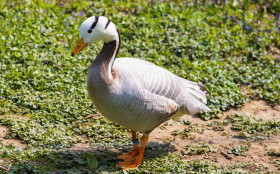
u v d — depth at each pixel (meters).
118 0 18.92
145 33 16.52
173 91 10.03
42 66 13.93
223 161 10.27
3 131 10.77
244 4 20.09
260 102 13.70
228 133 11.76
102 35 9.13
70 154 9.87
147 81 9.42
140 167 9.73
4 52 14.18
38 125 11.18
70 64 14.26
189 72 14.59
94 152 10.24
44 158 9.59
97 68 8.96
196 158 10.41
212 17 18.53
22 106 12.10
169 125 12.27
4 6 17.12
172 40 16.47
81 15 17.44
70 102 12.44
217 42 16.67
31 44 14.90
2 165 9.09
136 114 9.30
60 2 18.25
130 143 10.92
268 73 15.09
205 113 12.79
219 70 14.84
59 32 15.95
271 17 19.73
